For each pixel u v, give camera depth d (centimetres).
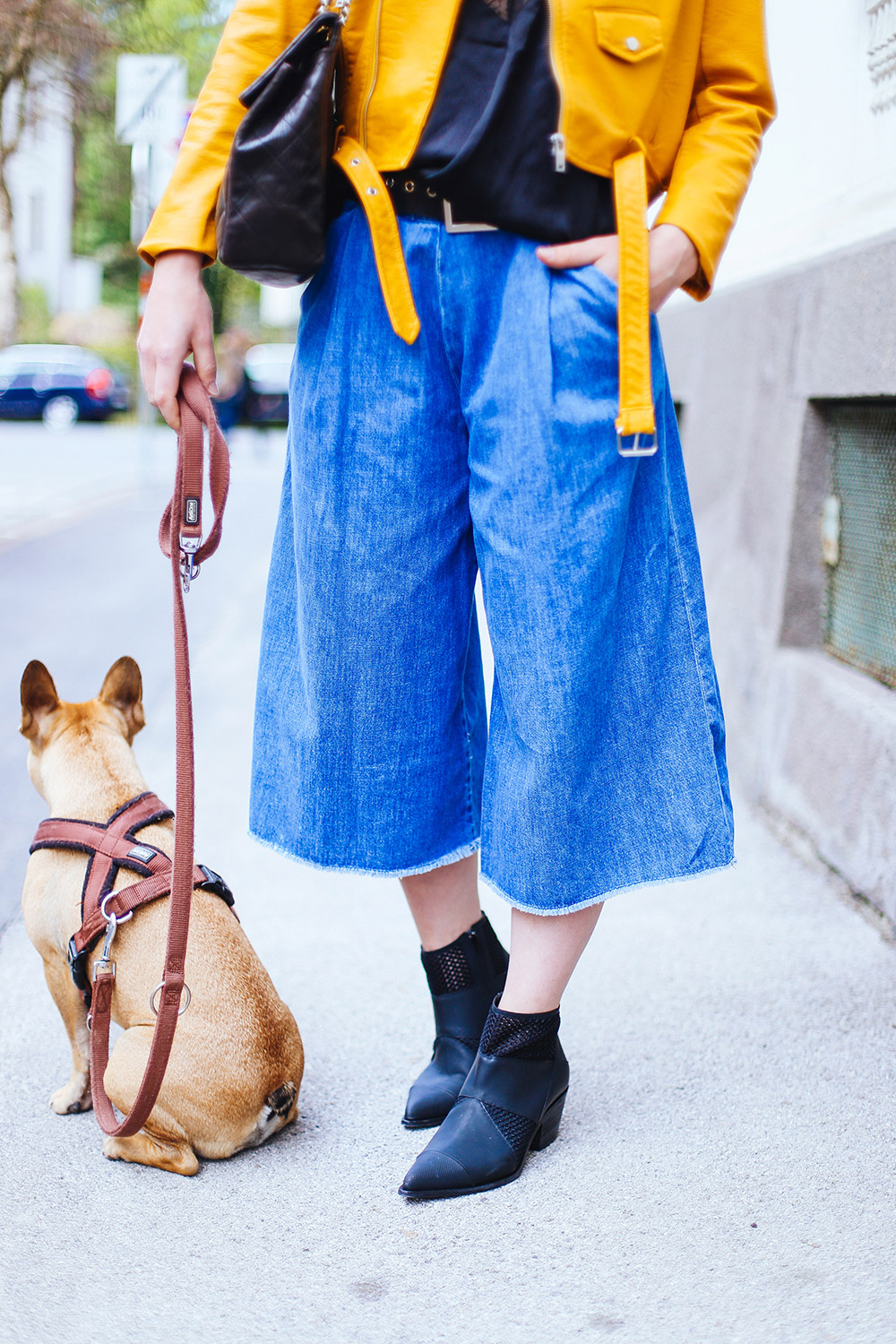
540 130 166
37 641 557
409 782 191
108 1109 188
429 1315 157
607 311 169
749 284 406
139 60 913
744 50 180
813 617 355
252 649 553
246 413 2281
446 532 186
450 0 167
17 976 262
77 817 218
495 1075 188
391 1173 190
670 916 292
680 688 184
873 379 293
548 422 170
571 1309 158
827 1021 238
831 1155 193
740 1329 153
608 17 164
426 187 172
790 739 344
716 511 431
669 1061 224
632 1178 187
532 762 177
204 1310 159
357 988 256
